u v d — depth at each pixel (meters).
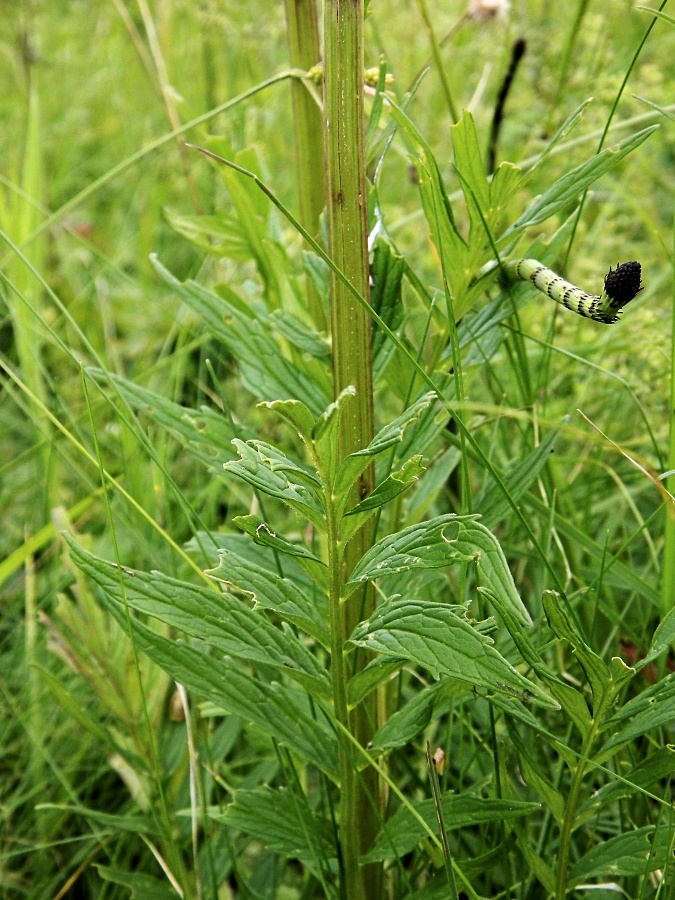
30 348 0.41
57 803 0.35
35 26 0.78
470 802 0.23
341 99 0.22
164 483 0.43
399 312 0.26
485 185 0.25
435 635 0.19
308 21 0.28
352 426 0.24
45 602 0.39
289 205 0.54
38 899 0.33
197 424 0.28
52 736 0.37
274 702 0.24
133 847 0.33
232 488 0.40
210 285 0.54
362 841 0.26
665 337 0.37
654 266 0.52
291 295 0.31
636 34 0.55
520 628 0.22
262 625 0.23
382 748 0.23
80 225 0.63
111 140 0.75
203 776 0.31
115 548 0.24
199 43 0.66
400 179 0.61
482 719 0.30
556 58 0.49
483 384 0.47
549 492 0.36
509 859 0.26
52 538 0.41
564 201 0.24
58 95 0.78
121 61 0.79
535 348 0.42
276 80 0.28
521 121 0.53
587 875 0.24
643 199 0.52
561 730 0.32
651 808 0.29
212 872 0.28
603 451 0.41
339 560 0.21
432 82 0.64
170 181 0.65
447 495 0.38
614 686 0.21
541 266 0.25
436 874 0.25
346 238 0.23
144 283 0.61
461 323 0.28
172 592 0.23
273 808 0.25
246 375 0.27
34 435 0.46
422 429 0.26
